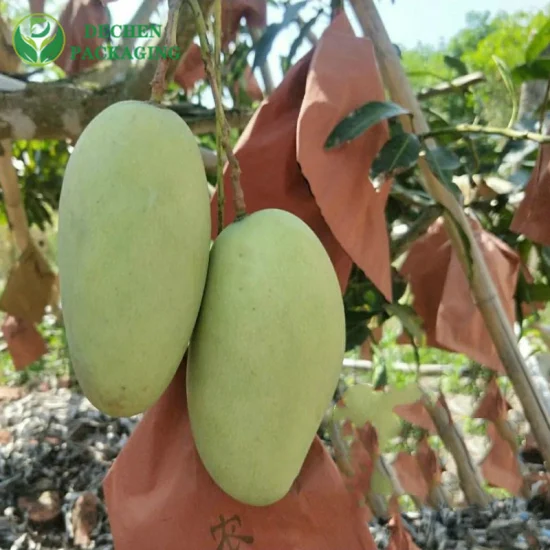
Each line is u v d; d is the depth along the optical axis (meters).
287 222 0.46
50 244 2.24
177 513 0.55
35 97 0.81
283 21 0.83
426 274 0.94
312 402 0.44
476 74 1.14
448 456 1.46
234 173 0.47
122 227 0.41
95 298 0.41
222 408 0.43
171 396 0.57
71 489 1.60
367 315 1.00
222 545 0.55
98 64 0.96
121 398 0.42
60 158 1.68
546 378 1.50
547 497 1.47
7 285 1.63
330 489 0.57
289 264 0.44
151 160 0.42
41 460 1.72
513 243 1.14
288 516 0.56
